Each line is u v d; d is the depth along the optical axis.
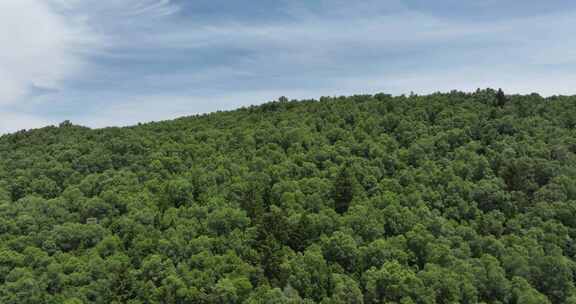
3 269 86.56
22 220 100.44
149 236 96.62
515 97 180.75
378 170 125.06
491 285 83.94
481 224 104.31
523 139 139.75
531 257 90.06
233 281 80.81
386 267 84.00
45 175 127.62
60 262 90.00
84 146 147.25
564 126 150.12
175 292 80.50
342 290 78.69
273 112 190.00
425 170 124.44
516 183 118.38
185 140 152.62
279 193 114.06
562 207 105.00
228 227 99.44
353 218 99.62
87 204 107.69
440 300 81.12
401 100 182.00
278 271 87.81
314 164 128.75
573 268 89.25
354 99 195.25
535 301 78.00
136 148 145.00
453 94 190.00
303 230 97.12
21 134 176.12
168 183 118.62
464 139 143.12
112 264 86.31
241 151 141.75
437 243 94.25
